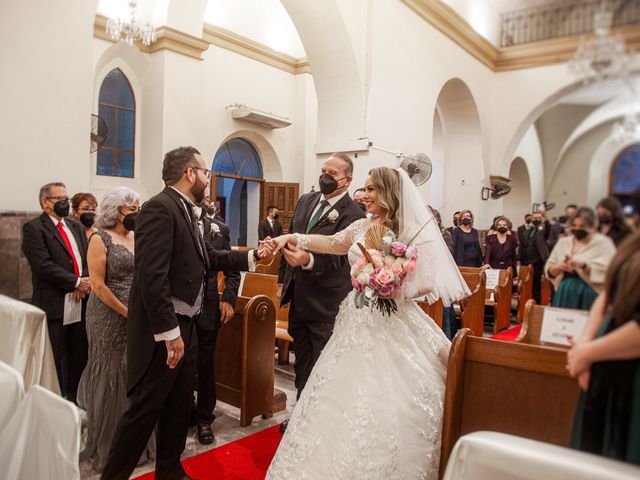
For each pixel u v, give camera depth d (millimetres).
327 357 2309
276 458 2176
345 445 2020
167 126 7703
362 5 6715
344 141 6980
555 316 1493
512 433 1922
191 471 2775
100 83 7598
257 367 3445
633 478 1062
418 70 7781
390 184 2387
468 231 6094
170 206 2295
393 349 2195
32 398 1742
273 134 10516
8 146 3475
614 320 1233
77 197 3842
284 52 10586
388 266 2207
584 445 1279
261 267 6121
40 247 3361
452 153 9031
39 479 1676
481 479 1256
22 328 2303
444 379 2238
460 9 7453
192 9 7707
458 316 5293
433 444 2084
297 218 3287
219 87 9281
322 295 2939
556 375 1836
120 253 2789
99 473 2719
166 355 2258
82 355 3635
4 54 3428
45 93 3658
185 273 2346
